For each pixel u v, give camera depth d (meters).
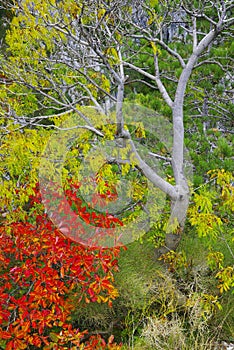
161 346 3.20
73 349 2.92
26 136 3.38
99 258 3.04
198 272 3.90
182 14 4.98
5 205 3.50
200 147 4.23
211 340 3.27
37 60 3.47
